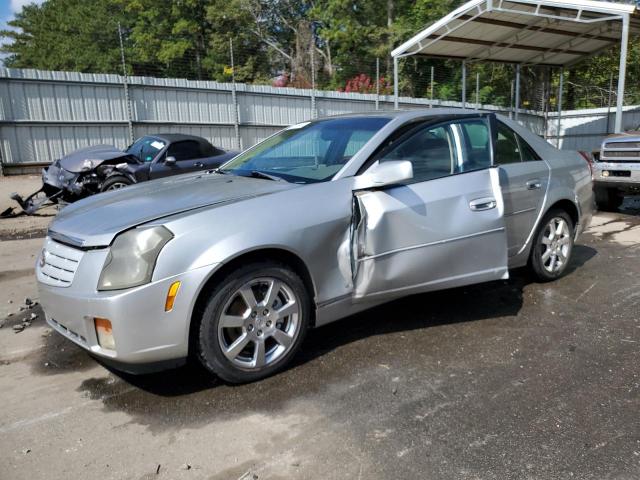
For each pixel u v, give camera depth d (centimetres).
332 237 339
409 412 293
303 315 337
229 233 301
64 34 3931
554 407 297
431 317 430
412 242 361
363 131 390
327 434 273
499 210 400
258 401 305
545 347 374
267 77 3123
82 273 296
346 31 2917
